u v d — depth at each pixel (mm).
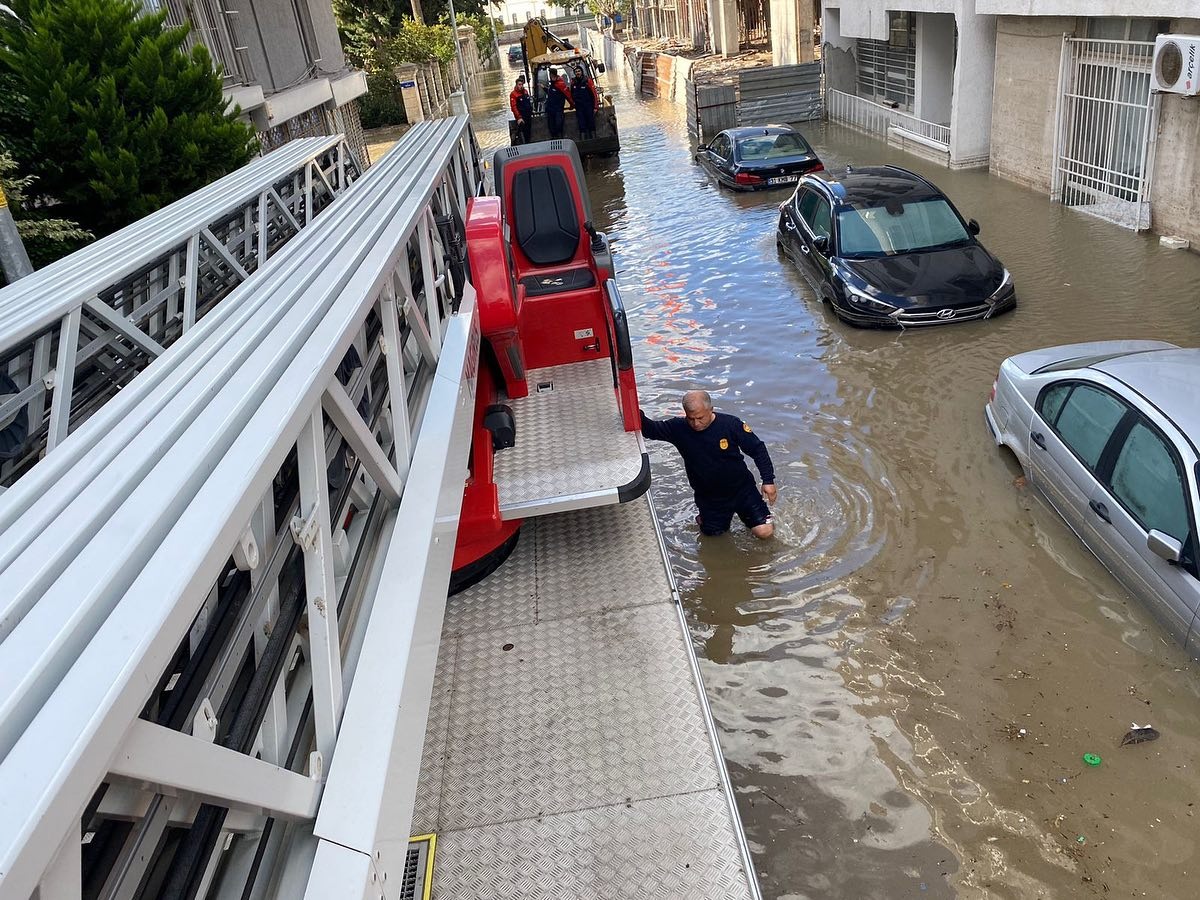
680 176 18422
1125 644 4789
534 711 4109
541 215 6914
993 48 14945
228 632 1923
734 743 4539
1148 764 4105
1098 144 12086
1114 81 11562
